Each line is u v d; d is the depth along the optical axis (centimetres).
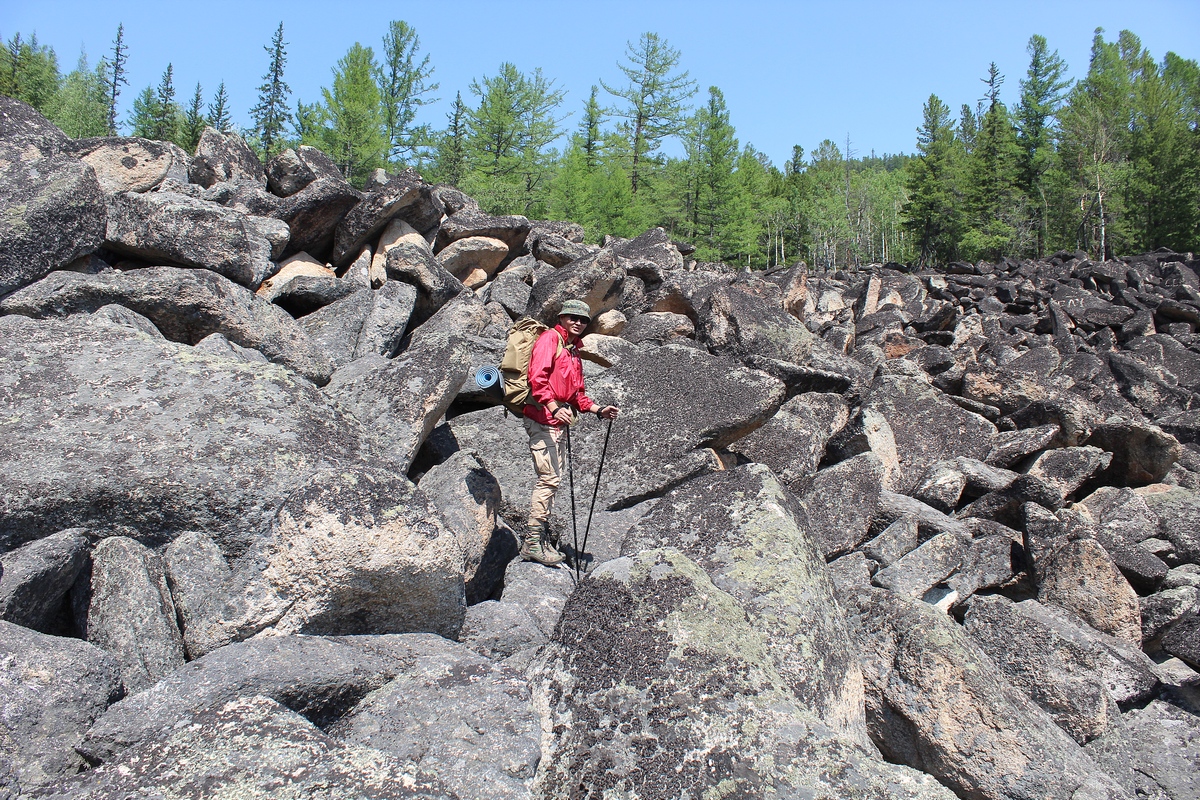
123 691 356
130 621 391
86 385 506
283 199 988
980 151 6531
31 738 314
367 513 412
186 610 414
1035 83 6925
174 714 315
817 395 964
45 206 646
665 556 430
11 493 443
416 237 1034
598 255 1011
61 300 623
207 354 557
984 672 486
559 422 596
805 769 333
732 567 501
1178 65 7656
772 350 1009
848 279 2564
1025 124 6919
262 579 397
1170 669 693
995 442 998
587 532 634
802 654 446
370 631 440
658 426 747
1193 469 1064
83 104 5353
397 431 620
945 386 1241
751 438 841
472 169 4341
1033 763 453
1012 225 6203
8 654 330
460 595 458
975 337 1639
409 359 671
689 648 385
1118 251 6047
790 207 8400
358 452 543
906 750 491
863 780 328
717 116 5662
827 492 763
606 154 5825
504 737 353
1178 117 6531
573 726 367
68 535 411
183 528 470
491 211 3947
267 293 880
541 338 603
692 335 1088
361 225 991
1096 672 612
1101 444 1039
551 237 1262
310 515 402
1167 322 1945
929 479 878
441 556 432
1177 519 890
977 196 6438
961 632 518
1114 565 721
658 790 339
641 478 718
